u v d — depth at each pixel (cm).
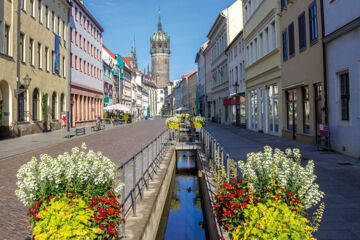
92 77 4512
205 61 5941
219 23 4162
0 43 2031
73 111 3634
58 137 2233
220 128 3064
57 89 3075
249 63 2684
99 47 4966
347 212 525
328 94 1226
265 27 2152
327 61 1229
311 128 1433
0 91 2097
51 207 308
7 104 2112
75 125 3700
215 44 4703
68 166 388
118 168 456
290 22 1680
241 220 355
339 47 1127
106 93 5434
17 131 2205
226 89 3922
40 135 2388
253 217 302
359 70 999
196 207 945
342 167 885
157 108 17038
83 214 312
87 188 383
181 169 1573
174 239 717
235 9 3709
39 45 2666
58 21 3161
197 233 746
